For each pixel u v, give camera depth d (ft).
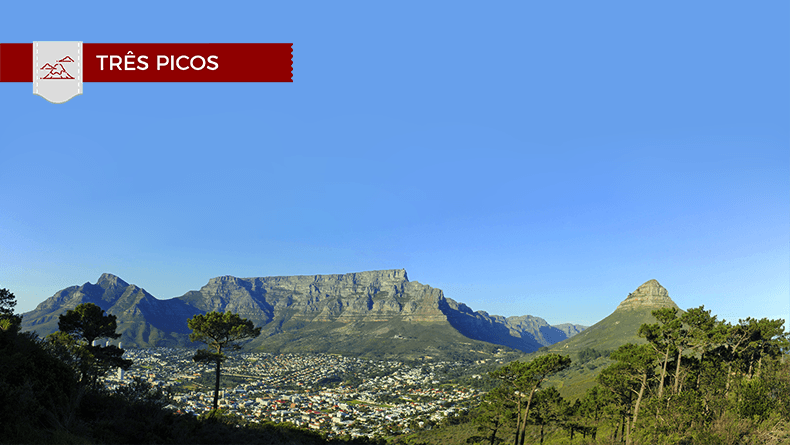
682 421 109.91
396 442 306.55
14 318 101.60
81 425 66.69
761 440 95.40
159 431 74.90
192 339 147.23
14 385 61.11
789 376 119.03
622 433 162.71
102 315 143.54
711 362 148.77
